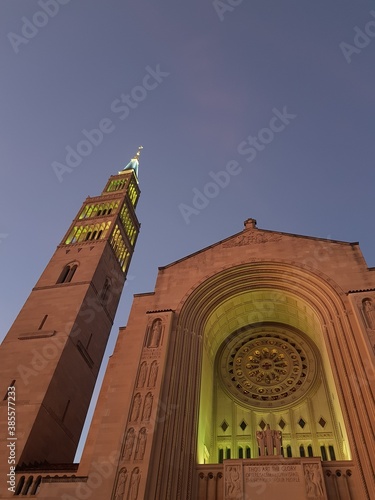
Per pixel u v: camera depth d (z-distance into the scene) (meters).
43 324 39.25
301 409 29.86
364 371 23.50
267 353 33.72
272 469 22.17
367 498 19.66
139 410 24.30
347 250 31.92
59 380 35.22
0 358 36.16
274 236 35.25
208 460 28.20
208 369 31.64
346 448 25.53
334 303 28.31
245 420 30.27
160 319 29.75
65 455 34.78
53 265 47.78
